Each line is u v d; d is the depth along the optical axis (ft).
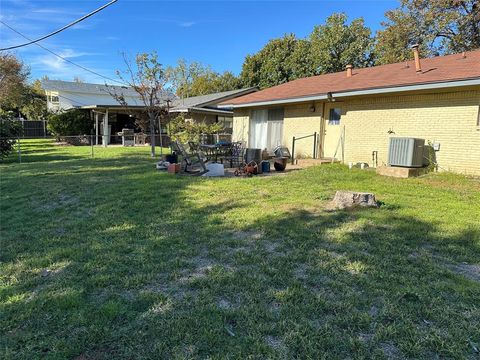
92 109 76.69
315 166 34.94
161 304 9.38
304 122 42.57
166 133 74.18
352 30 95.09
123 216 18.22
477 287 10.05
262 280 10.66
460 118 27.96
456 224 15.78
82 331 8.23
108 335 8.04
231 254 12.82
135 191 24.16
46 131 105.81
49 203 21.90
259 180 27.96
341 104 37.88
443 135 29.12
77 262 12.41
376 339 7.79
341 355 7.29
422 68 34.37
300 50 102.17
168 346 7.64
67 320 8.71
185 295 9.89
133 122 94.32
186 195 22.67
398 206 19.01
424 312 8.77
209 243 13.98
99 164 40.98
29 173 34.50
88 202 21.57
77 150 63.05
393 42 72.28
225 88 134.21
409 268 11.34
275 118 47.21
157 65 53.01
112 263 12.16
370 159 34.81
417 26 68.44
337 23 95.61
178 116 69.51
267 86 109.60
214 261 12.27
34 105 120.98
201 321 8.53
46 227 16.85
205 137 62.95
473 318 8.56
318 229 15.34
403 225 15.67
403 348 7.46
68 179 30.14
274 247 13.47
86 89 108.17
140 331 8.18
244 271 11.32
